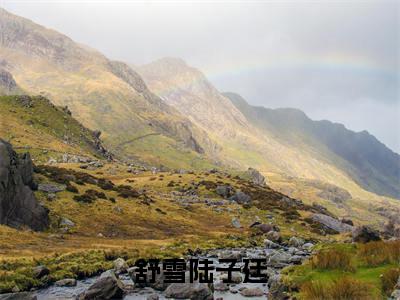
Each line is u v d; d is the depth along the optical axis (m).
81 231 57.59
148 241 56.03
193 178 130.50
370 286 21.52
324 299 20.77
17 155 62.59
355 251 34.53
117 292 27.39
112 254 42.03
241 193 110.81
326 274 26.58
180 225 73.75
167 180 125.56
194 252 50.16
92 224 61.25
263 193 122.31
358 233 58.25
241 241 62.94
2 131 167.12
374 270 26.50
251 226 84.06
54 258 37.50
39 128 189.38
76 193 71.88
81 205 67.19
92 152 198.25
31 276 31.08
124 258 41.78
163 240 58.09
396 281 22.14
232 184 128.38
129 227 64.25
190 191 112.50
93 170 135.88
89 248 45.91
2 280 29.11
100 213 66.50
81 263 36.88
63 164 141.25
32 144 162.50
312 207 127.12
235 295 28.34
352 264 27.72
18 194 53.34
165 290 29.03
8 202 51.16
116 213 69.44
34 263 34.78
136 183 119.31
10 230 48.06
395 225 76.44
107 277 27.61
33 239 47.06
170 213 81.94
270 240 67.06
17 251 39.75
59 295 27.86
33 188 65.62
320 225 93.69
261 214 97.06
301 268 29.61
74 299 26.70
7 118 184.38
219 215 90.62
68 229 56.91
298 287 25.53
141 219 70.50
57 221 58.41
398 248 29.22
